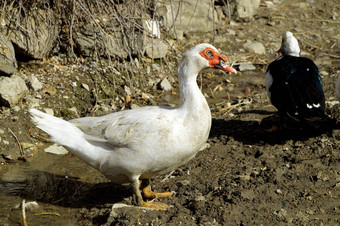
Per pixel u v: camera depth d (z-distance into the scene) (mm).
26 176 4359
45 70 5926
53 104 5508
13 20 5438
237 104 6031
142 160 3535
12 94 5117
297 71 4730
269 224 3385
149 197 3930
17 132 4938
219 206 3590
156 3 5898
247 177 4062
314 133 4953
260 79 6957
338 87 4895
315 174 4055
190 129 3539
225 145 4863
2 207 3814
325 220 3412
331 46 8211
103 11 6113
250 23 8898
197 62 3629
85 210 3799
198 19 8117
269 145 4766
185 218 3529
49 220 3643
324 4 9969
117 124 3637
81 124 3857
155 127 3496
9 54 5250
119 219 3512
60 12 5793
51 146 4945
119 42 5898
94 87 5980
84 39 6152
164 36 7508
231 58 7559
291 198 3725
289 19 9195
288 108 4621
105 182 4316
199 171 4355
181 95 3658
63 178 4355
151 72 6707
